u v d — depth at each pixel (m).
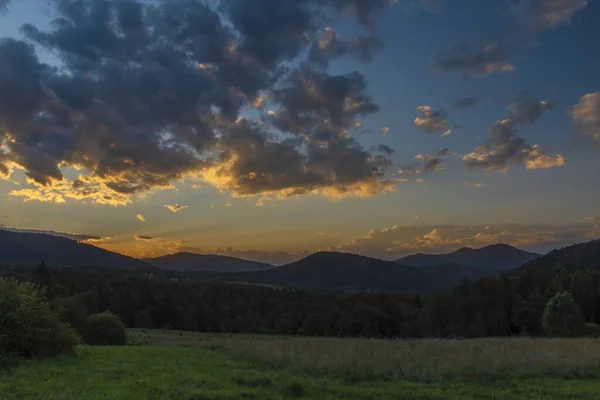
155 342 36.69
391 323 95.25
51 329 18.27
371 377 15.23
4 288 17.94
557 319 56.75
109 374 14.27
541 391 13.48
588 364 16.86
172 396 11.52
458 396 12.64
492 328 87.81
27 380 12.85
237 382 14.12
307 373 15.91
